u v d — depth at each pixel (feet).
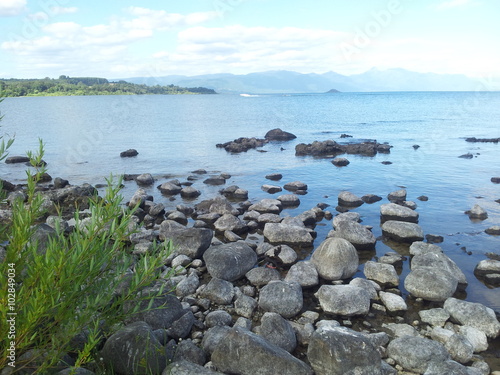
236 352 22.85
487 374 24.45
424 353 24.67
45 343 15.76
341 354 22.61
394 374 23.50
